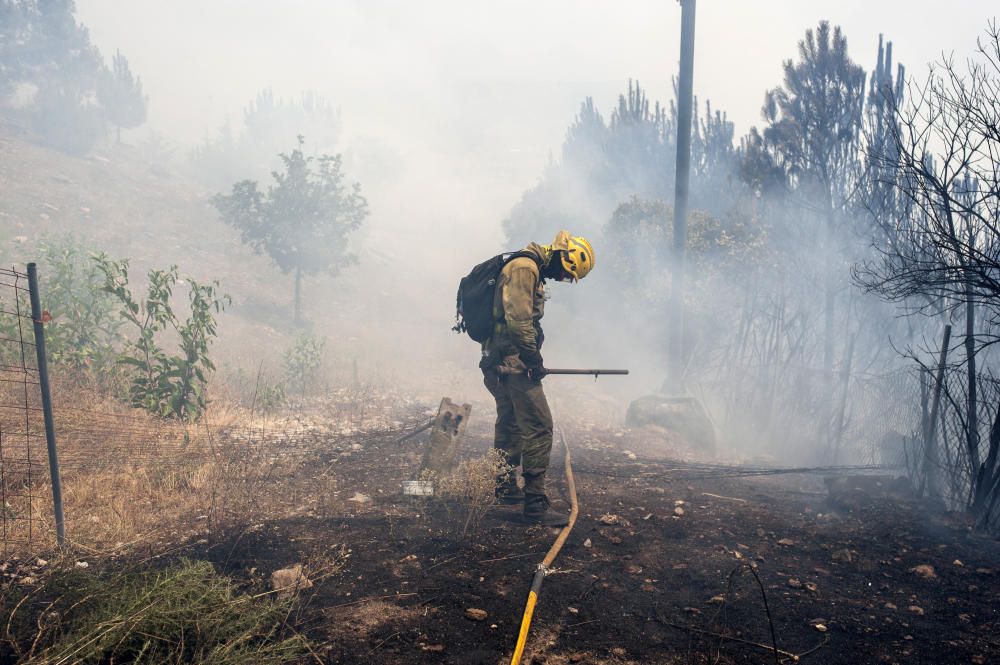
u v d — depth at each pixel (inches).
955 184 179.5
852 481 203.0
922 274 176.4
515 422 177.9
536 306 167.9
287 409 307.6
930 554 145.7
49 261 295.6
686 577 132.6
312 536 149.0
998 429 164.2
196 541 143.3
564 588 126.2
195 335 246.4
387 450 236.2
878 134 270.1
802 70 308.8
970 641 107.4
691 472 231.0
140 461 191.8
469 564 136.4
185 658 90.1
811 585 127.6
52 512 152.1
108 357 267.3
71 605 98.5
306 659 98.7
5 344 257.9
